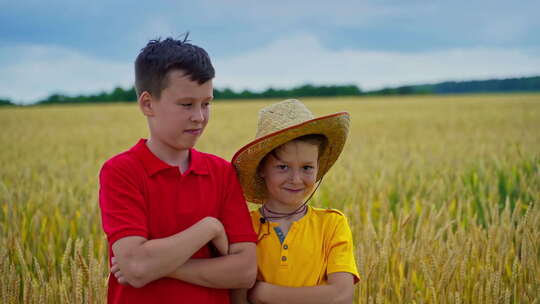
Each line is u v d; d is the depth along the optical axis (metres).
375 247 3.30
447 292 2.80
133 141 15.65
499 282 2.71
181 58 1.81
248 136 16.48
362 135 15.44
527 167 6.76
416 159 8.15
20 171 7.85
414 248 3.19
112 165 1.97
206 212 2.02
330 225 2.21
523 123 17.75
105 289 2.61
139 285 1.81
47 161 9.73
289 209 2.22
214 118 28.05
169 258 1.81
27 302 2.61
